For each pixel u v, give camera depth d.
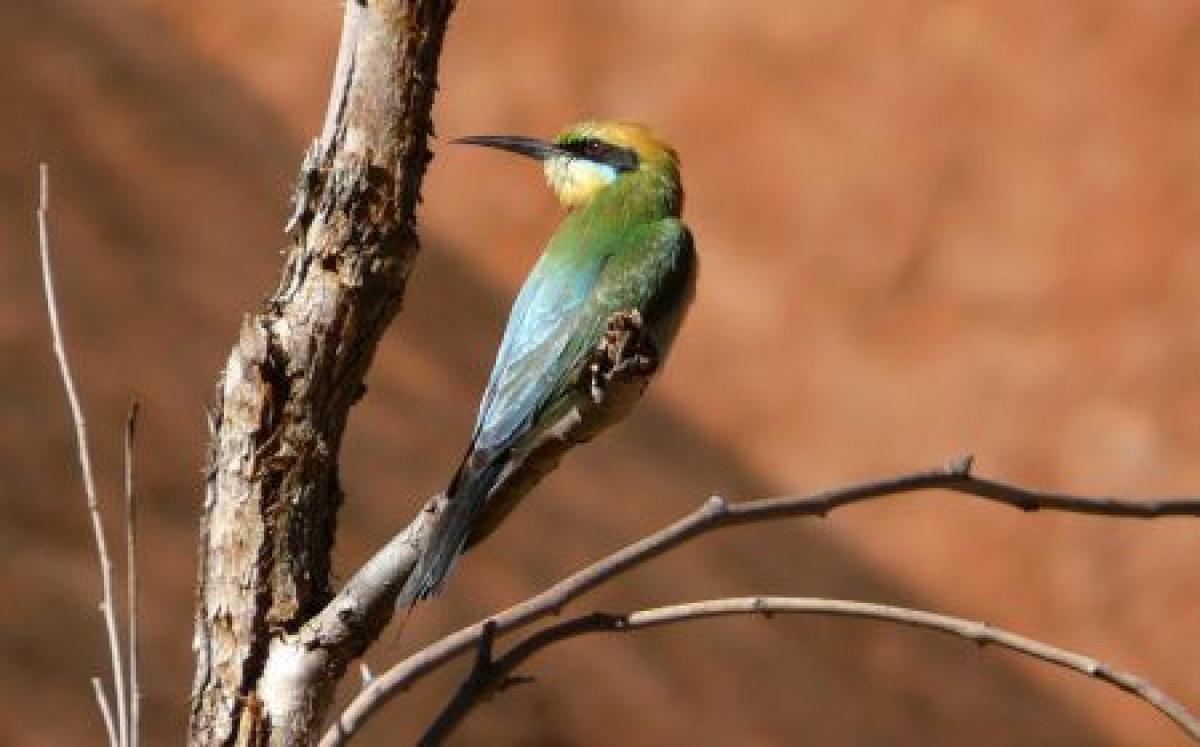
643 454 21.00
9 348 14.87
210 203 18.98
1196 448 23.31
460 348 20.38
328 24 24.50
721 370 24.00
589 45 25.48
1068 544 22.66
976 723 19.28
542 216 24.50
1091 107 24.81
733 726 16.34
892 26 25.38
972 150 24.84
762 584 19.39
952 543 22.70
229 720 4.69
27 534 13.41
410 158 4.89
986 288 24.30
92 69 19.56
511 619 4.26
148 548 13.91
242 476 4.80
